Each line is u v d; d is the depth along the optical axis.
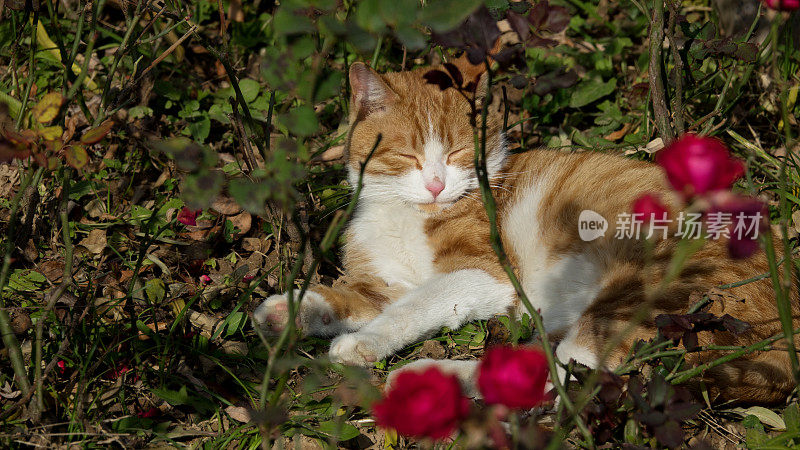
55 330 2.61
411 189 3.20
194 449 2.33
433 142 3.18
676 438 1.85
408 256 3.33
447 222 3.25
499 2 2.81
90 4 3.70
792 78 3.92
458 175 3.23
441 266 3.24
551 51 4.15
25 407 2.31
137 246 3.29
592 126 4.20
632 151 3.69
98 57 4.22
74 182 3.53
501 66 2.14
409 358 2.87
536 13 2.10
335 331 3.00
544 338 1.83
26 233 2.83
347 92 3.70
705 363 2.32
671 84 3.42
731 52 3.15
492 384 1.47
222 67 4.27
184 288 3.06
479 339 2.95
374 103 3.26
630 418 2.18
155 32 3.99
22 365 2.27
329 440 2.36
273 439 2.33
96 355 2.61
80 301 2.71
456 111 3.22
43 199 3.32
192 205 1.78
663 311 2.61
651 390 1.97
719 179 1.42
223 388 2.63
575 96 4.12
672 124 3.54
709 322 2.17
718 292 2.44
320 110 4.11
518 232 3.23
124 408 2.44
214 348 2.81
